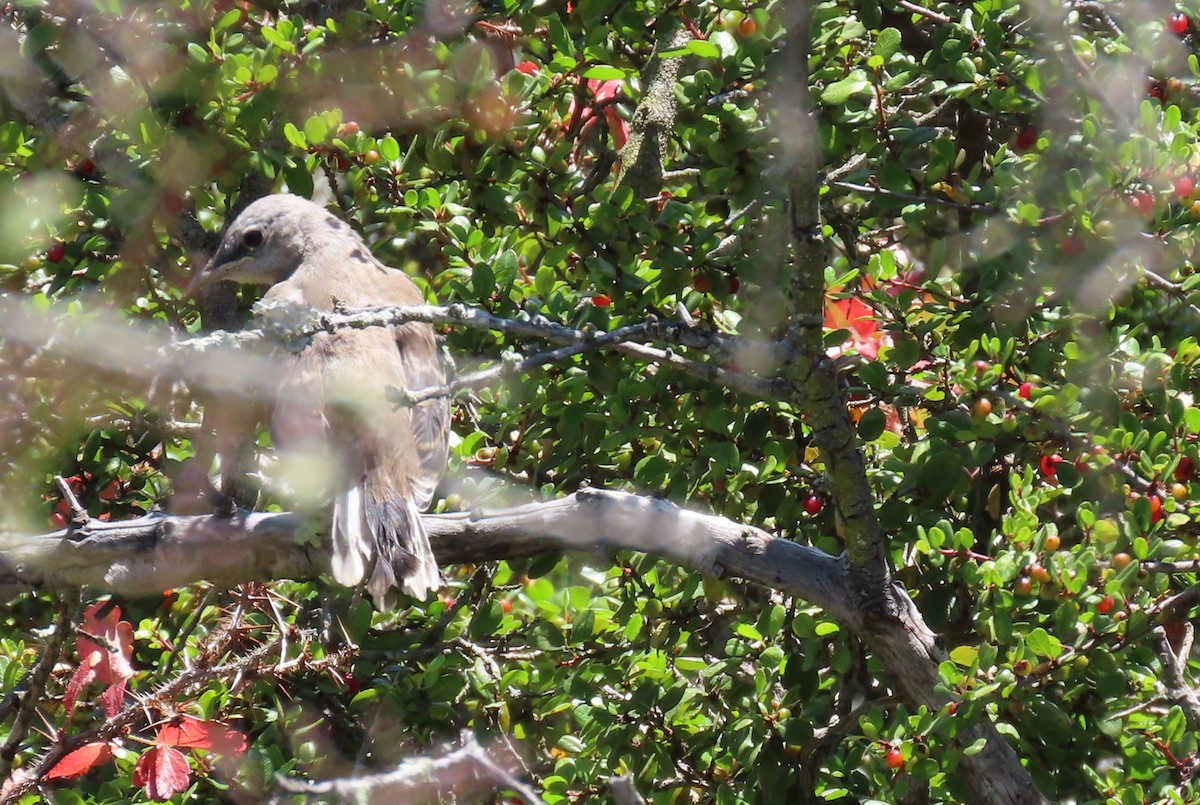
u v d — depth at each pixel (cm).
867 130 873
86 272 978
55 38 886
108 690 775
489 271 846
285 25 898
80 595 767
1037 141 881
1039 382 843
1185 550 758
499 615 871
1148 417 857
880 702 834
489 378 645
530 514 786
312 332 658
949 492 838
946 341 882
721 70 875
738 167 856
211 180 949
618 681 830
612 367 855
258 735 902
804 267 648
